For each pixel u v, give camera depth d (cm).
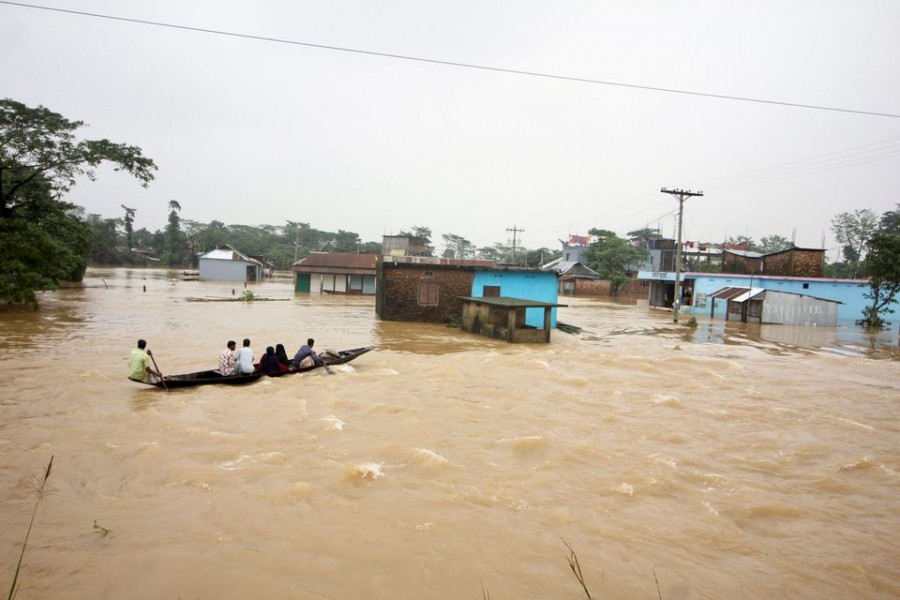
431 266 2950
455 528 716
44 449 947
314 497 790
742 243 6731
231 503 766
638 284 6109
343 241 11431
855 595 598
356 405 1248
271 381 1455
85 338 2064
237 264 6469
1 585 568
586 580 610
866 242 3522
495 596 577
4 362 1603
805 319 3534
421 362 1784
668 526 740
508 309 2448
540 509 776
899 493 872
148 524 706
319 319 2962
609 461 962
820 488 883
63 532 680
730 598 585
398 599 568
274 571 611
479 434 1080
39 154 2839
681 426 1178
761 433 1150
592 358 1984
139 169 3088
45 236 2886
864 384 1683
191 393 1327
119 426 1072
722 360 2011
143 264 10175
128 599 557
